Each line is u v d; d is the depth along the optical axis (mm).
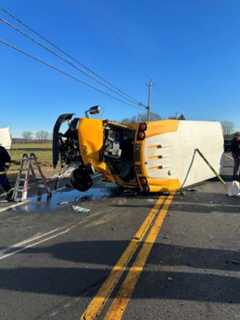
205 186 11711
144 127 9078
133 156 9227
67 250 5102
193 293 3668
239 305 3414
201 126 11305
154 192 9773
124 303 3451
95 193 10422
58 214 7617
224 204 8586
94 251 5043
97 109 9188
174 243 5391
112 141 9320
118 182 9445
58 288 3814
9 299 3582
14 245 5371
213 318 3166
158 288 3789
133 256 4809
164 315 3223
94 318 3188
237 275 4141
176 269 4328
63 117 8898
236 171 12797
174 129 9719
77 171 9469
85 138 8758
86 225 6605
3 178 9656
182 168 9984
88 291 3736
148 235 5844
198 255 4840
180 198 9461
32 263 4582
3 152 9633
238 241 5484
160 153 9266
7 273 4258
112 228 6352
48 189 9914
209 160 11742
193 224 6566
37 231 6191
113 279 4035
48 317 3219
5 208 8289
